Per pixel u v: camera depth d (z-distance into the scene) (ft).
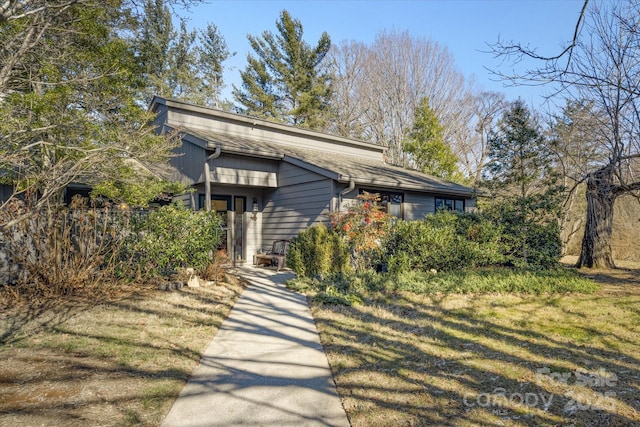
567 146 38.65
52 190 13.61
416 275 29.14
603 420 9.52
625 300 22.54
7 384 11.01
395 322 18.42
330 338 16.02
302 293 25.38
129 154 19.69
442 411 9.91
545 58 17.58
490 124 96.68
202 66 93.40
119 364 12.68
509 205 36.73
